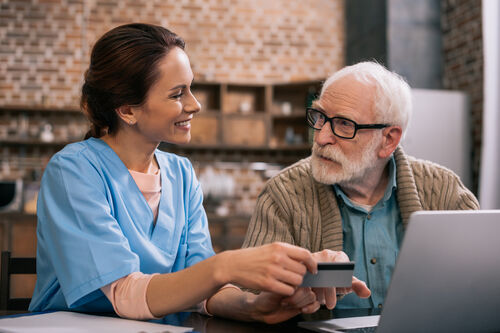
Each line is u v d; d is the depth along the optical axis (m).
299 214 1.36
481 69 4.40
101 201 1.06
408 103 1.35
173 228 1.22
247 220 4.76
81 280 0.96
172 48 1.12
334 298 1.00
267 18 5.97
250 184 5.77
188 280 0.90
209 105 5.72
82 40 5.59
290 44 5.98
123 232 1.13
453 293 0.81
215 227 4.70
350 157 1.30
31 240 4.41
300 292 0.91
